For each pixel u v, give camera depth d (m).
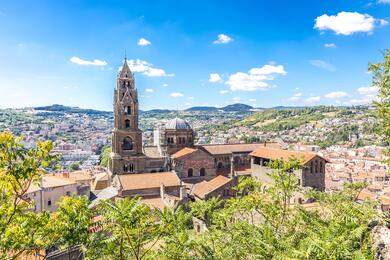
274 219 35.22
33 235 20.53
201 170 98.38
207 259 27.25
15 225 19.81
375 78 27.53
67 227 21.81
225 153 108.94
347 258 17.22
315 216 30.27
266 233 26.19
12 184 18.69
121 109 92.50
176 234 27.66
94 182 111.81
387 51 26.36
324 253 17.28
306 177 78.94
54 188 81.81
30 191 74.81
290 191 37.03
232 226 33.94
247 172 100.69
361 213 24.31
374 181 142.75
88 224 22.66
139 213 23.66
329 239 18.72
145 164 95.25
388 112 27.61
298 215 32.53
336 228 21.73
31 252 21.94
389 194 106.31
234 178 88.19
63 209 22.33
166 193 82.44
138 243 25.36
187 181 95.62
